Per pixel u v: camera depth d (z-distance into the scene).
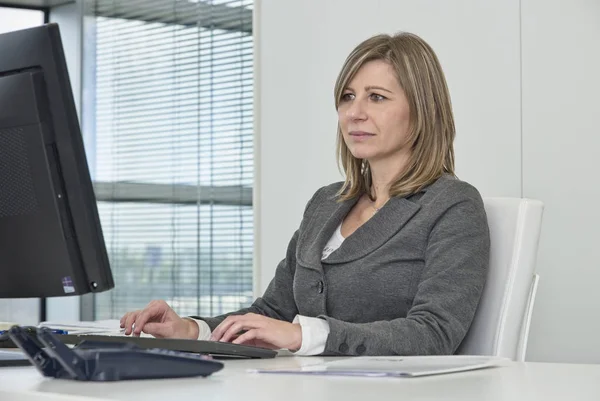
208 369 1.18
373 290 1.98
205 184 4.51
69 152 1.51
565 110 3.23
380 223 2.02
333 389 1.05
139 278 4.77
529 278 1.93
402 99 2.11
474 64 3.46
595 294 3.16
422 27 3.62
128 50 4.84
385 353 1.67
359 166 2.21
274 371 1.25
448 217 1.93
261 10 4.22
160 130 4.70
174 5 4.65
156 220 4.71
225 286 4.43
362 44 2.17
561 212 3.23
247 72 4.37
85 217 1.52
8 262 1.56
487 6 3.42
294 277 2.15
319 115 3.97
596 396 0.99
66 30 5.08
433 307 1.79
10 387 1.07
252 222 4.32
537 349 3.28
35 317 5.16
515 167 3.35
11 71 1.54
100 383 1.10
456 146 3.51
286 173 4.10
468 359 1.38
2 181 1.54
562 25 3.23
